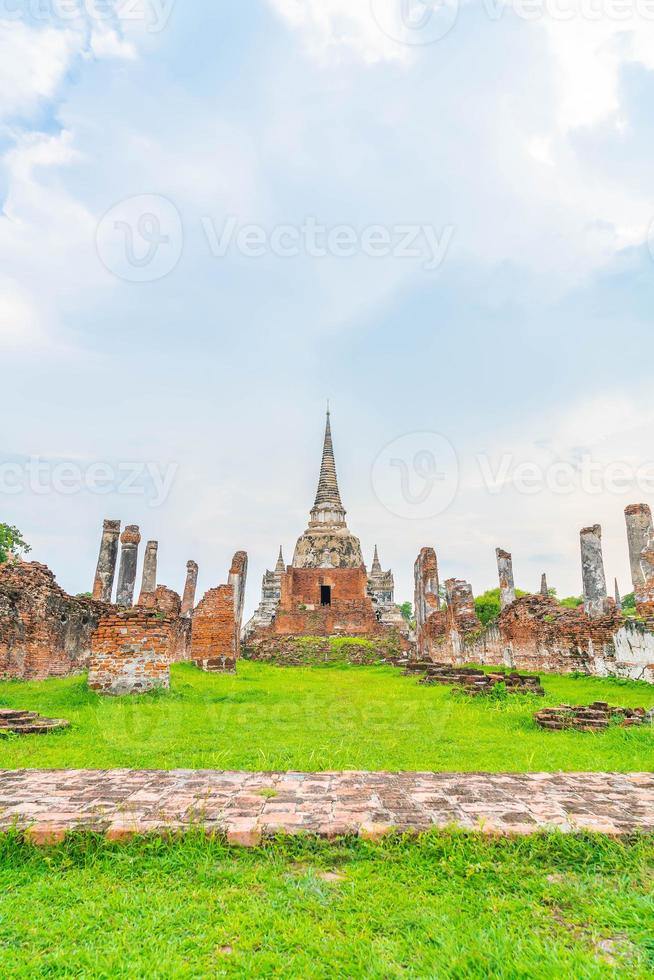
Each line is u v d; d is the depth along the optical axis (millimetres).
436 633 28469
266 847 4227
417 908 3543
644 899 3564
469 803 5012
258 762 6770
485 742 8195
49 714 10391
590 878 3881
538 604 21391
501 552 26375
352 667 29141
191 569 35156
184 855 4094
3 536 23094
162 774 5875
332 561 47938
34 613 16609
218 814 4645
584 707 9797
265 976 2912
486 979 2871
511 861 4051
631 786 5566
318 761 6832
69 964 2977
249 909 3508
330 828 4348
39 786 5422
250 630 41625
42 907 3537
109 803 4902
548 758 7078
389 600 52625
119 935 3248
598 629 17984
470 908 3553
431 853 4176
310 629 39281
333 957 3055
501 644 23484
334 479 54250
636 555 17938
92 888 3742
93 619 20750
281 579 42906
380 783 5617
